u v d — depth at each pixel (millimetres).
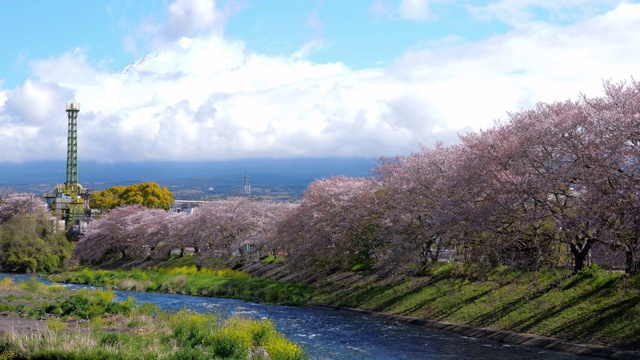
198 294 54594
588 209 27406
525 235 32469
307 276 56844
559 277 32281
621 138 26750
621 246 26812
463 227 34219
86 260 98375
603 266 28250
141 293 55938
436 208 37750
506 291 33750
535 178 29859
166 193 145250
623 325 25516
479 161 33562
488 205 32219
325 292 48188
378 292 43031
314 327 34250
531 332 28422
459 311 34094
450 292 36875
